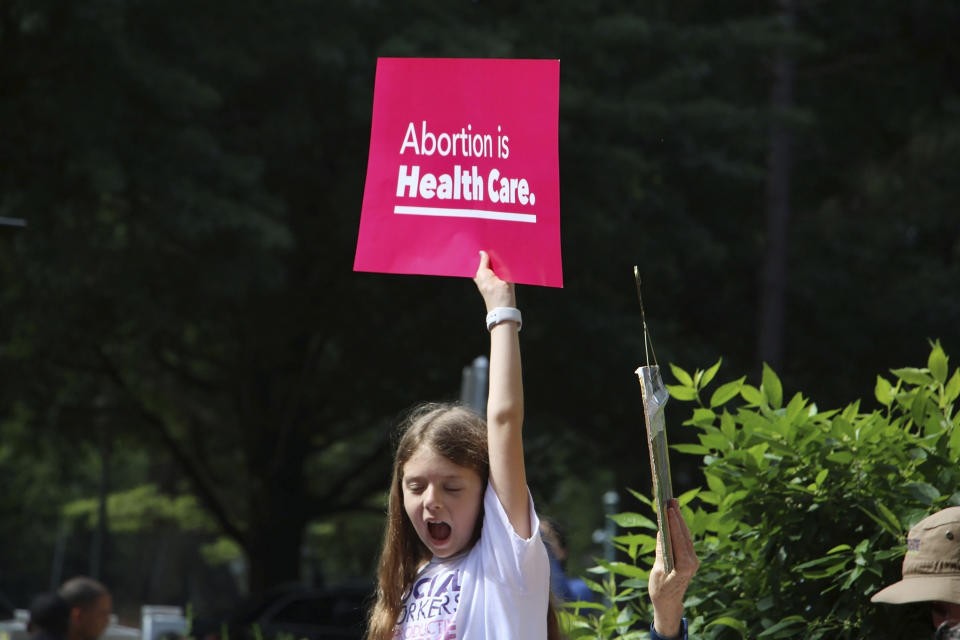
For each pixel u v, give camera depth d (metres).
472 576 9.45
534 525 9.39
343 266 59.84
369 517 102.12
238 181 48.56
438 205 10.77
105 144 45.31
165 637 48.31
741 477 11.55
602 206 57.50
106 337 61.16
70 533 165.75
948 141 68.56
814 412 12.16
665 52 60.06
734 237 66.62
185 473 75.50
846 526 11.23
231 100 54.25
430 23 52.56
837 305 67.19
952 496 10.78
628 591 12.50
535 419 63.66
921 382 11.98
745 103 63.72
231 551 108.00
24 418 73.62
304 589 54.91
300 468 70.38
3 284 54.41
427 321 60.34
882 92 74.62
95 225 47.91
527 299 57.94
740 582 11.77
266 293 52.84
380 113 10.99
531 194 10.53
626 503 66.19
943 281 68.31
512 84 10.73
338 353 64.75
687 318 68.81
